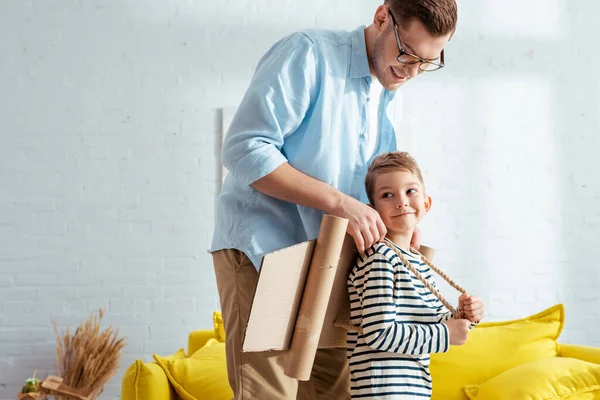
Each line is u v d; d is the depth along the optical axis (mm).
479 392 2514
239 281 1410
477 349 2689
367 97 1515
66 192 3756
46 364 3680
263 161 1354
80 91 3787
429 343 1356
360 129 1520
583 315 3838
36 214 3740
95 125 3783
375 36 1481
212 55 3824
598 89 3947
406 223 1489
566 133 3916
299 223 1462
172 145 3795
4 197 3734
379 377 1381
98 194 3764
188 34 3830
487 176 3857
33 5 3803
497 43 3918
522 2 3947
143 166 3783
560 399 2363
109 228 3756
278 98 1394
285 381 1371
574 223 3881
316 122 1430
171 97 3807
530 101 3912
